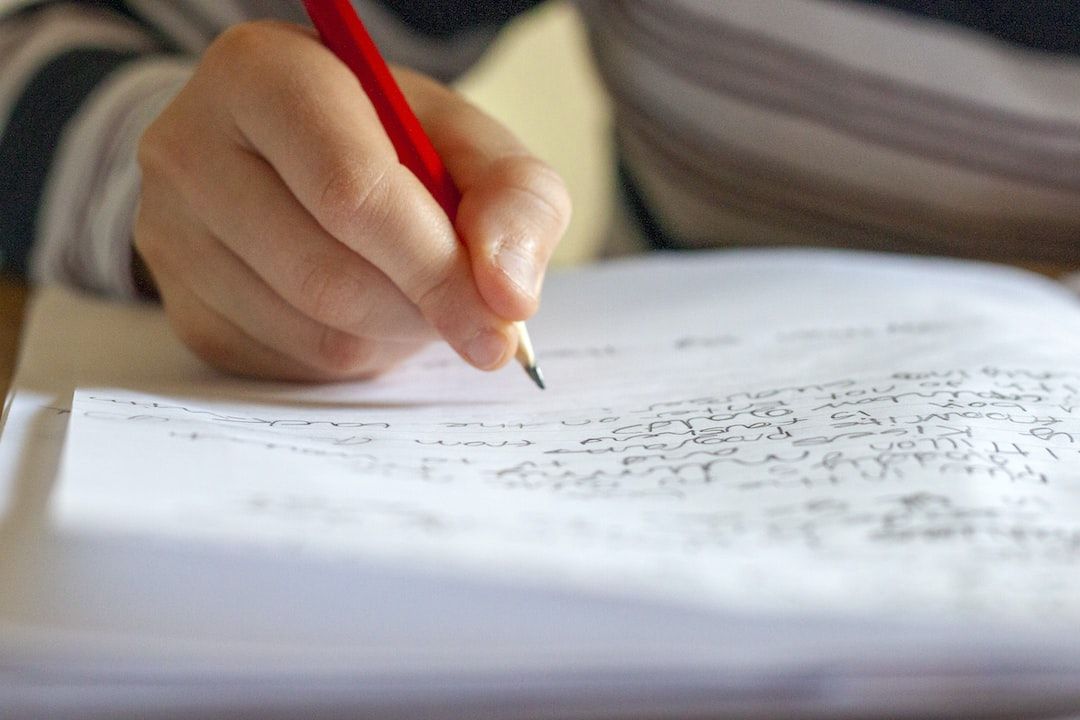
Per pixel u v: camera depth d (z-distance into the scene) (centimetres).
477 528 30
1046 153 60
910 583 30
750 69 62
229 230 37
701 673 29
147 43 51
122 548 30
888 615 29
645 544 30
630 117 68
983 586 30
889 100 61
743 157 64
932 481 33
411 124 37
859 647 29
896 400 36
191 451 32
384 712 29
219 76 37
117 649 28
